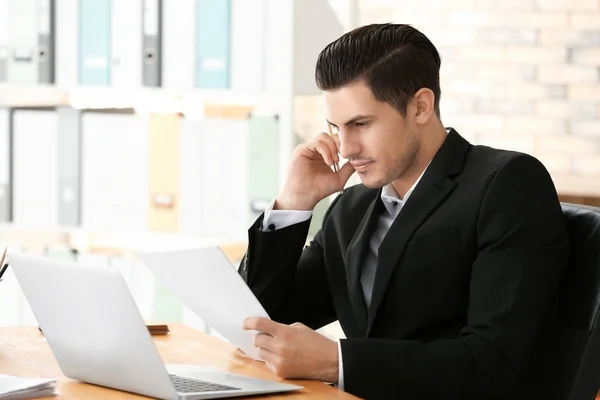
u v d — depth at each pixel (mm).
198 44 4047
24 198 4273
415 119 2189
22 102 4238
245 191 4047
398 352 1928
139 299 4188
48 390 1776
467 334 2002
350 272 2307
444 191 2164
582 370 1976
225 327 2031
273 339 1896
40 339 2266
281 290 2365
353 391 1900
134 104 4133
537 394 2062
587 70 5152
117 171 4176
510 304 1981
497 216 2061
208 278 1947
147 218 4152
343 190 2521
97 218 4219
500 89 5258
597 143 5156
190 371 1922
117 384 1790
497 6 5219
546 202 2074
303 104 4199
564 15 5164
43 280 1819
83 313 1757
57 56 4211
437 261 2125
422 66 2180
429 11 5266
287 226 2352
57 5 4195
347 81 2121
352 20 4410
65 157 4219
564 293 2068
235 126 4039
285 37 3977
